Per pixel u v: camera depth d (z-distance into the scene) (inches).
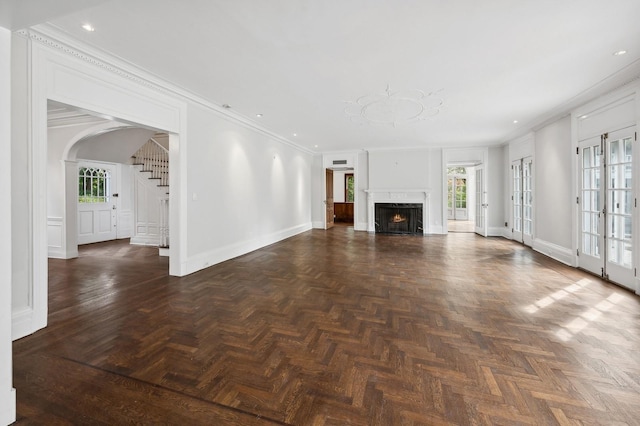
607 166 156.6
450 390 69.9
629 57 119.9
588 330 100.1
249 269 183.3
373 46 111.8
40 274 102.3
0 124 58.9
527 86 150.5
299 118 215.3
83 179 277.0
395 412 63.0
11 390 60.5
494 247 255.6
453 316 112.4
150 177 266.2
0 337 59.1
